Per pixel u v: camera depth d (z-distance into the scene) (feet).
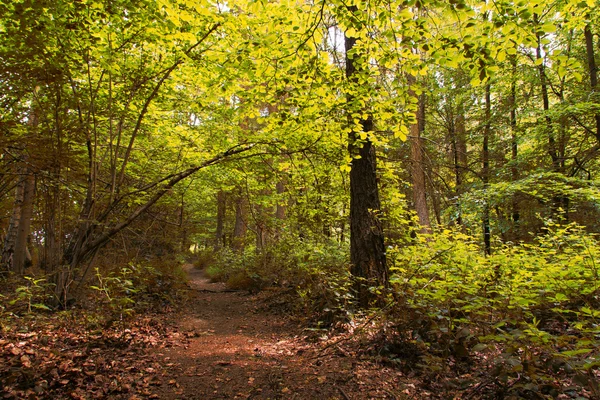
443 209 43.83
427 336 12.67
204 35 21.40
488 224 39.06
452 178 50.16
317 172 26.91
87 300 21.12
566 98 38.17
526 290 13.98
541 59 11.59
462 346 11.20
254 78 18.71
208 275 50.55
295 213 31.78
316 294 20.75
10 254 29.12
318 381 11.28
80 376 11.24
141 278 25.22
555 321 14.46
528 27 11.00
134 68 23.06
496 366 9.37
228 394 10.93
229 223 88.17
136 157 31.27
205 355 15.25
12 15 15.33
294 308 23.48
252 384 11.63
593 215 35.47
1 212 30.96
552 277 15.12
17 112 17.39
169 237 39.75
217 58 22.11
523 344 9.31
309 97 17.63
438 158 44.27
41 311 18.66
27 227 30.09
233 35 20.81
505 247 23.67
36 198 21.06
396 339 13.20
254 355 15.17
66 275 20.29
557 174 30.94
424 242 21.43
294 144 24.98
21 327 14.80
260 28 19.58
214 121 29.48
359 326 15.66
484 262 17.67
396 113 17.28
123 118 23.18
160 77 23.85
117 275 25.07
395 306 13.60
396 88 16.16
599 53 39.27
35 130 17.66
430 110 47.67
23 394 9.59
